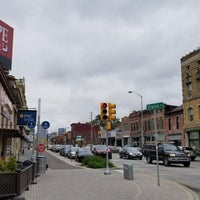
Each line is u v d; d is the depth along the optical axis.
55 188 12.40
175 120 52.25
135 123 69.69
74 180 15.26
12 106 29.72
